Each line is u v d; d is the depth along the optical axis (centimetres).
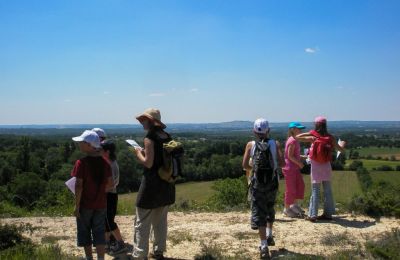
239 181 1714
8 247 704
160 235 639
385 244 662
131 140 630
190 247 723
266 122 664
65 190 1745
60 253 678
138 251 605
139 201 603
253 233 820
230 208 1175
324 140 893
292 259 621
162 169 595
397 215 938
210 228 873
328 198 910
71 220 1092
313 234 797
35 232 913
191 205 1320
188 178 5091
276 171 654
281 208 1100
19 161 4903
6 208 1437
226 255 668
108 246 680
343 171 5341
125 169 3375
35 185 3134
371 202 971
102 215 591
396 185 1062
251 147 663
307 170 1057
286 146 945
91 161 583
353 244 716
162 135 609
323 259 622
